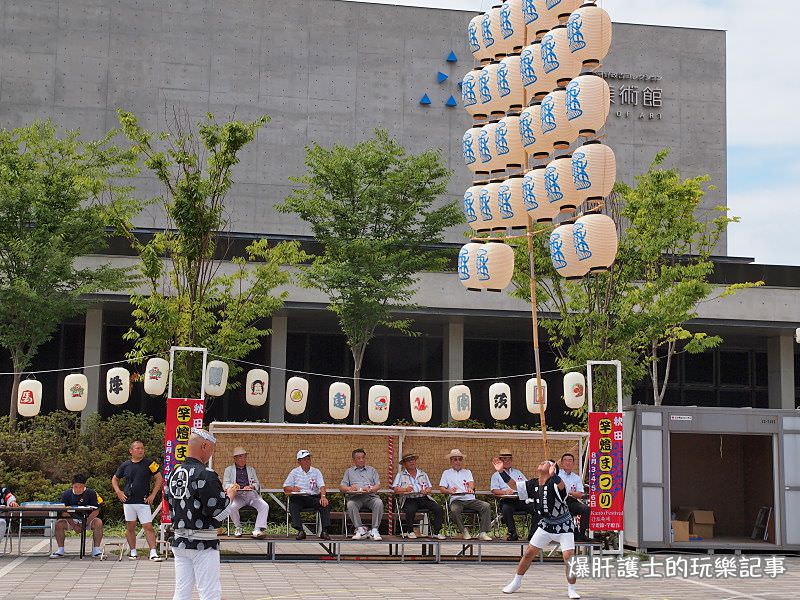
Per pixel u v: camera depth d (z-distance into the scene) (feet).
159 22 107.96
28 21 105.91
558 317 83.46
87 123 105.50
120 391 59.16
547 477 39.93
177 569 27.30
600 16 43.47
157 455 73.46
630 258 69.10
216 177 63.57
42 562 49.57
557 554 55.62
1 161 73.36
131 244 76.33
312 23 110.93
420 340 98.89
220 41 108.88
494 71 49.90
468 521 67.92
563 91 44.60
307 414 96.37
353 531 61.16
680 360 102.68
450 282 86.22
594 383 68.54
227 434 57.16
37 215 72.95
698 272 69.46
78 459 71.72
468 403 62.80
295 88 109.70
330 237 75.20
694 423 59.11
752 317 89.76
